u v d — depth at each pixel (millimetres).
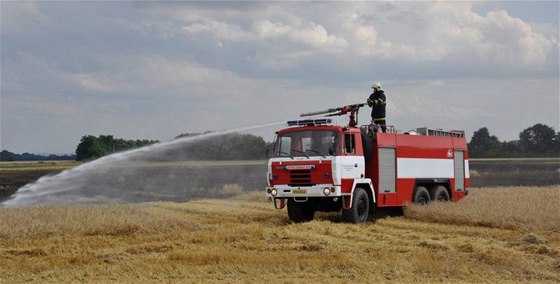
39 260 14055
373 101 22047
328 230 18281
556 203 21984
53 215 19266
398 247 15430
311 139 20234
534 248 15016
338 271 12523
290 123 20781
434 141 24516
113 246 15984
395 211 23000
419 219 21219
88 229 17938
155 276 12188
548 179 52781
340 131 20109
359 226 19500
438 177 24594
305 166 20047
